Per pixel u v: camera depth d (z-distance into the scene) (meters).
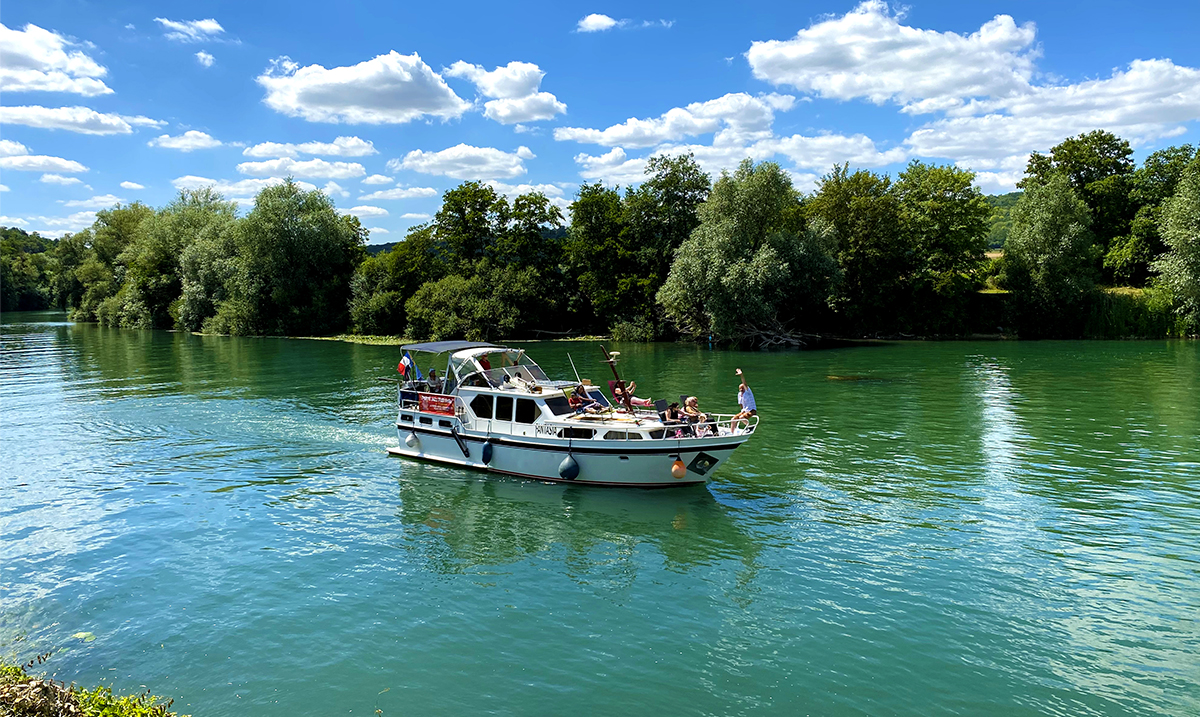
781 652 11.00
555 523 16.59
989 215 66.56
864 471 20.42
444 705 9.73
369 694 10.00
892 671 10.48
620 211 69.75
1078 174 75.75
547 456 19.48
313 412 29.48
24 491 19.05
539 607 12.53
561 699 9.86
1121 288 66.94
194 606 12.59
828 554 14.66
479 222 75.31
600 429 18.98
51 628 11.83
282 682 10.29
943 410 28.98
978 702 9.74
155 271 84.69
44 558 14.68
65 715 7.22
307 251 73.25
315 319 72.25
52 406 31.16
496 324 66.00
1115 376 38.03
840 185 64.81
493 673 10.49
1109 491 18.34
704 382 37.22
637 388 35.25
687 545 15.23
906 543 15.17
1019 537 15.39
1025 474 19.92
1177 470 20.05
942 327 64.94
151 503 18.09
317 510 17.56
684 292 57.59
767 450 22.77
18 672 8.34
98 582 13.55
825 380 37.72
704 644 11.26
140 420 27.98
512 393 20.06
